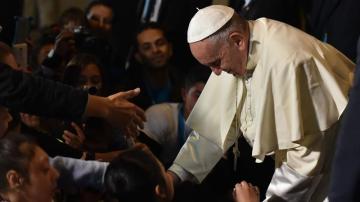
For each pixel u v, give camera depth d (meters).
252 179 4.58
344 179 2.60
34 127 3.96
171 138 4.74
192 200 3.92
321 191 3.61
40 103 3.20
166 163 4.68
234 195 3.66
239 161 4.57
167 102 5.34
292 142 3.41
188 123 3.81
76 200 3.52
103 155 3.79
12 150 3.07
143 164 3.17
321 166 3.50
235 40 3.42
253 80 3.51
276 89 3.42
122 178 3.14
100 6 6.06
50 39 5.16
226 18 3.41
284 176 3.56
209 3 6.09
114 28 6.28
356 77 2.63
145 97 5.51
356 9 5.15
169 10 6.16
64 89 3.22
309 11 5.45
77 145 3.84
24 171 3.06
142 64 5.65
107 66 5.24
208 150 3.84
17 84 3.18
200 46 3.42
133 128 3.40
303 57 3.41
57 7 7.23
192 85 4.67
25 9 7.16
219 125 3.75
